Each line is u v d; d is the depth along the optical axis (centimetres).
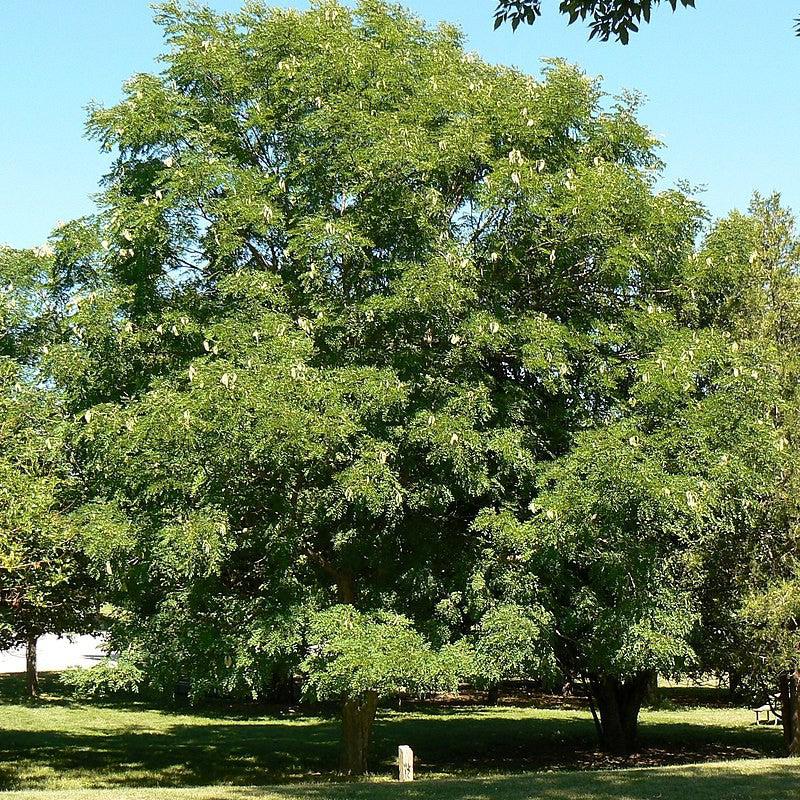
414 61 1644
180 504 1330
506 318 1412
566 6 793
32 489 1271
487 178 1368
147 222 1433
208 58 1569
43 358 1526
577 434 1400
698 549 1706
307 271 1443
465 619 1471
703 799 977
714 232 1708
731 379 1446
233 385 1241
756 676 1766
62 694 3266
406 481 1415
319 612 1397
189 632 1459
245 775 1727
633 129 1609
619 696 2161
